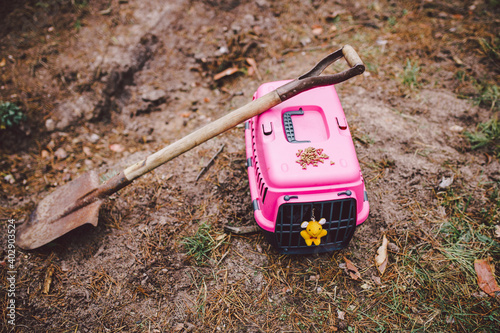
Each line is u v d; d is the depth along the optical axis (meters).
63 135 1.69
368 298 1.25
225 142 1.61
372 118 1.63
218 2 2.01
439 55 1.83
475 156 1.53
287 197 1.16
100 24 1.91
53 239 1.35
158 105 1.81
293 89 1.26
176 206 1.45
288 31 1.97
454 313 1.21
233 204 1.45
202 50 1.91
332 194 1.16
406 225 1.38
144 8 1.97
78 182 1.43
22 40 1.83
